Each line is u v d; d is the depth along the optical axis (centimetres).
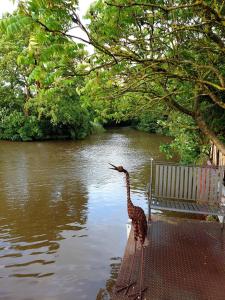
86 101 607
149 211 675
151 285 452
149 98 637
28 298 585
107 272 674
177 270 493
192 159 1103
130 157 1966
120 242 811
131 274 478
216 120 845
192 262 518
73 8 324
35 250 767
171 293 436
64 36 326
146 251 548
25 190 1253
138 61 422
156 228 647
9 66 2627
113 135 3212
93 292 605
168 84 712
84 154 2064
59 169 1616
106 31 410
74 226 911
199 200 688
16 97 2781
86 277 655
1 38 2602
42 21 304
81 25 338
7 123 2730
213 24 452
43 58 325
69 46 348
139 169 1622
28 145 2470
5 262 709
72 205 1084
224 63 639
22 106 2783
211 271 494
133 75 490
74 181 1386
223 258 535
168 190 699
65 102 2725
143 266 499
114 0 362
